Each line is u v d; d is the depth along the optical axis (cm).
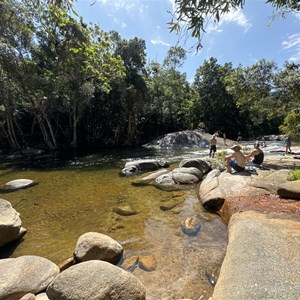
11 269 355
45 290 346
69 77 2091
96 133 3108
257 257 306
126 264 410
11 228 489
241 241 350
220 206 620
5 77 2041
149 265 405
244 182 693
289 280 259
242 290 254
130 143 2930
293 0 367
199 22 229
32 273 357
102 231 541
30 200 775
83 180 1055
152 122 3472
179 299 310
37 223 599
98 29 2192
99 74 2075
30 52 2028
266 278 266
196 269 389
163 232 524
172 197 757
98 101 2777
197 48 244
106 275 301
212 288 345
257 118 4003
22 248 481
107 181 1017
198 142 2372
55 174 1213
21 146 2572
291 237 346
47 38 2020
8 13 1759
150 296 333
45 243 498
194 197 748
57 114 2733
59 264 410
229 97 3697
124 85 2542
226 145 2206
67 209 688
